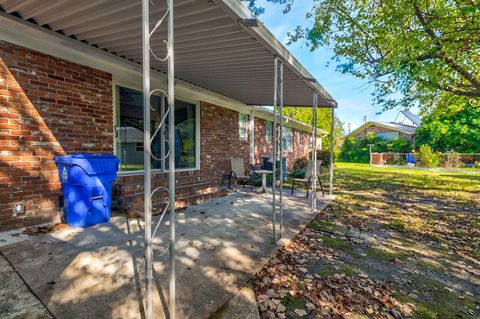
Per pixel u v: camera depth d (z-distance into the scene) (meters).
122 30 3.18
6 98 3.23
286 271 2.63
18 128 3.36
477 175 13.40
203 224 3.95
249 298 2.06
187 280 2.28
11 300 1.88
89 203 3.60
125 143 5.02
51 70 3.68
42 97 3.59
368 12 6.80
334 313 1.99
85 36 3.42
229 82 5.62
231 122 8.55
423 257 3.19
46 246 2.87
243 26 2.52
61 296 1.95
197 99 6.90
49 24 3.11
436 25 5.12
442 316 2.03
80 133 4.07
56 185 3.76
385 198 7.10
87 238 3.15
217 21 2.66
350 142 28.61
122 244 3.00
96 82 4.28
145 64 1.60
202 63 4.19
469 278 2.69
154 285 2.16
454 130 19.20
